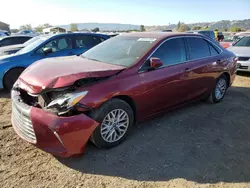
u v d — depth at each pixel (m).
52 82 2.86
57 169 2.85
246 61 8.32
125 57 3.74
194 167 2.97
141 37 4.24
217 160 3.14
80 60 3.88
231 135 3.87
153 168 2.93
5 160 2.97
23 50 6.66
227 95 6.19
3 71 5.87
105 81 3.12
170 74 3.92
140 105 3.56
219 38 20.17
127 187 2.59
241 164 3.07
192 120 4.40
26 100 3.17
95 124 2.96
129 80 3.33
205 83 4.83
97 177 2.73
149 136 3.72
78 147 2.86
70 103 2.75
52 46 6.70
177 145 3.47
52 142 2.79
